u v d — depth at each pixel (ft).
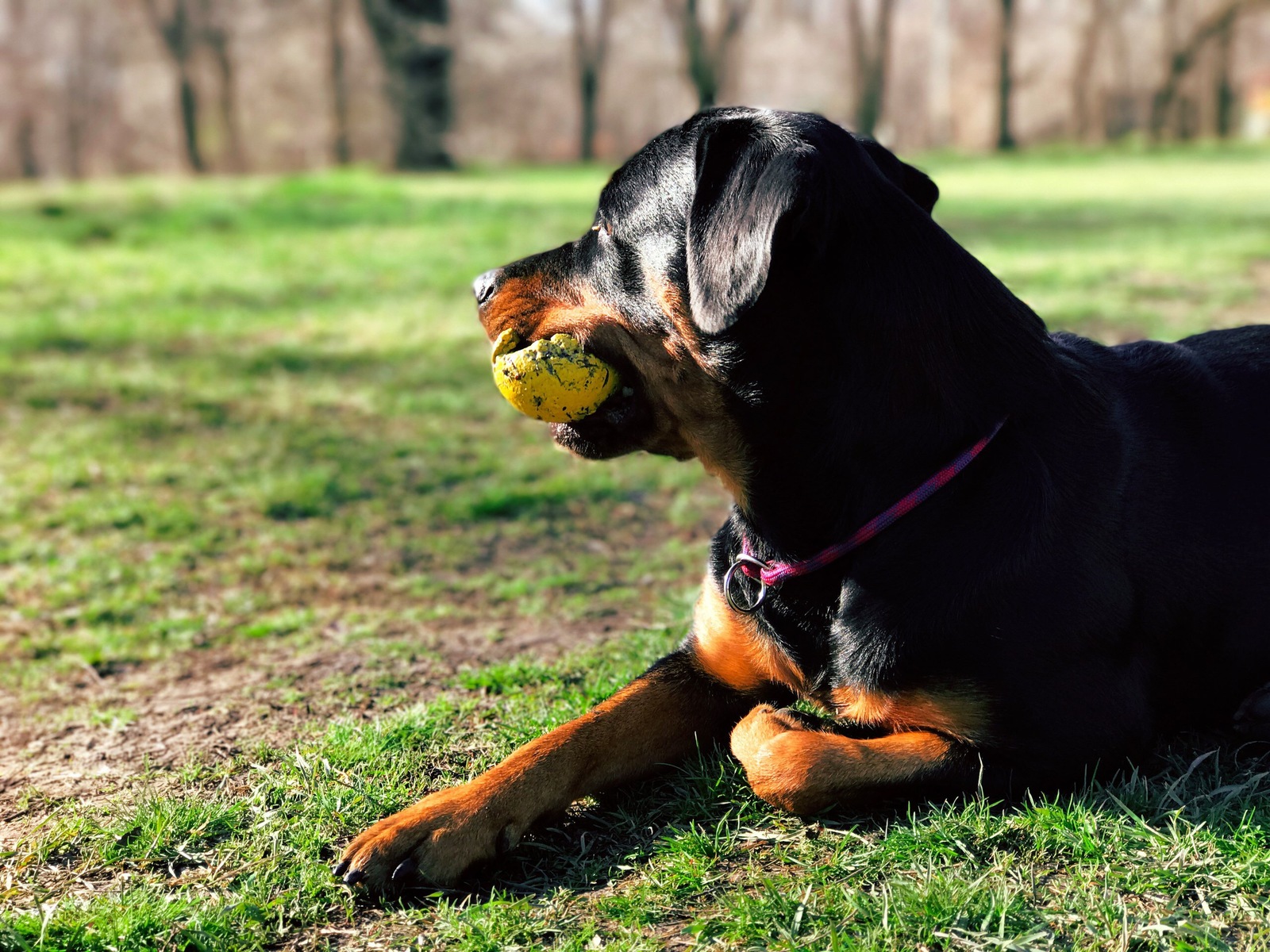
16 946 2.75
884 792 2.95
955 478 2.99
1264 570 3.15
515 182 23.66
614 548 4.75
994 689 2.93
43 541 4.81
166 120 57.47
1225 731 3.24
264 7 47.06
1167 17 46.39
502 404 6.68
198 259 12.10
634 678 3.53
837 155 2.99
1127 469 3.09
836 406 3.01
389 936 2.79
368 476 5.48
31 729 3.60
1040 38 62.44
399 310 9.37
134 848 3.04
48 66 55.36
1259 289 8.79
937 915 2.70
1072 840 2.86
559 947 2.71
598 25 46.26
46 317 9.09
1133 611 3.03
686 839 2.96
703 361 3.07
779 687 3.27
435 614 4.23
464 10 53.31
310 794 3.16
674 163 3.12
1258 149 34.22
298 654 3.99
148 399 6.77
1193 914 2.71
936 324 3.01
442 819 2.93
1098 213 15.05
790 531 3.08
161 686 3.83
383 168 28.78
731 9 41.91
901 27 67.97
